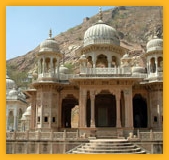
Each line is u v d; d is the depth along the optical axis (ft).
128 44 312.91
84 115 96.63
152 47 111.14
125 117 96.78
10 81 183.93
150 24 347.15
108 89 98.37
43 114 102.83
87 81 97.96
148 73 112.06
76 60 295.89
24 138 90.33
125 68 98.58
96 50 112.47
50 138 88.99
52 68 107.24
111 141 84.12
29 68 345.92
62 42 364.99
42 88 104.73
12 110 161.58
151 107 106.93
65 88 109.70
